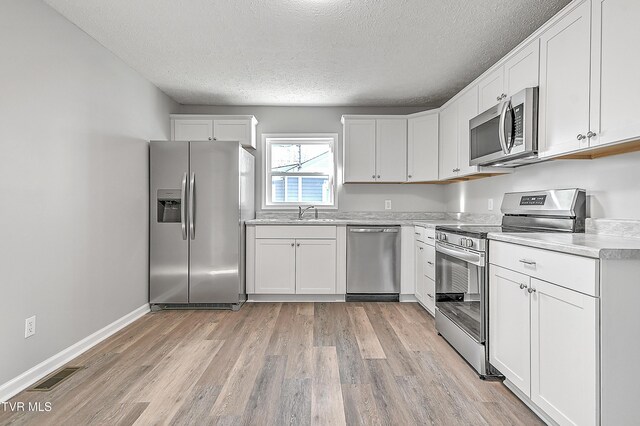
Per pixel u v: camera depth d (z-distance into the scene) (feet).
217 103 15.66
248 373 7.91
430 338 10.07
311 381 7.54
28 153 7.61
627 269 4.81
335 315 12.28
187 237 12.87
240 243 13.23
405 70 12.04
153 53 10.74
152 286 12.87
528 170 9.99
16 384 7.23
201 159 12.89
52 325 8.27
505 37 9.79
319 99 15.07
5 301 7.07
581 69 6.44
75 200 9.07
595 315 4.81
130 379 7.66
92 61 9.76
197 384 7.43
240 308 13.20
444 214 16.12
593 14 6.15
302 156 16.35
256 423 6.08
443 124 13.70
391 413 6.39
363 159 15.08
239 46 10.32
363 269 13.98
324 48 10.44
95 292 9.86
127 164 11.54
